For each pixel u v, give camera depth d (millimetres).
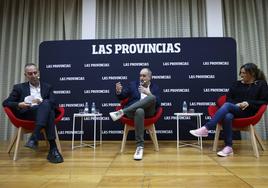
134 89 3148
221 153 2555
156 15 4270
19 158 2514
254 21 4137
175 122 3799
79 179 1730
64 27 4297
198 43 3881
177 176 1790
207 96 3811
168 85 3852
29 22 4348
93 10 4199
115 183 1626
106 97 3885
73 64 3953
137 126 2570
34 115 2539
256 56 4082
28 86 2803
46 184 1615
